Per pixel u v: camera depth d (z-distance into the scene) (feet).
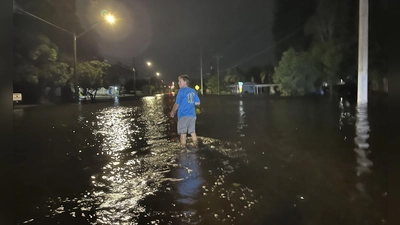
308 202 14.61
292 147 26.09
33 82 101.24
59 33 118.62
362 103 63.10
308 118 46.96
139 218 13.37
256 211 13.79
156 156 23.81
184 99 28.37
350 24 94.12
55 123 48.06
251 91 252.83
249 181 17.61
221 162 21.70
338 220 12.84
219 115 55.93
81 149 27.35
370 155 22.50
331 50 97.09
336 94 111.65
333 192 15.69
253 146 26.94
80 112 69.87
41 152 26.12
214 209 14.05
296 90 132.57
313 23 106.83
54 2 113.19
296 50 135.44
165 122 47.83
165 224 12.79
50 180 18.44
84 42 142.31
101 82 146.41
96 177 18.93
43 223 13.03
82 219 13.38
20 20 96.27
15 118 56.59
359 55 62.54
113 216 13.60
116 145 28.86
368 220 12.75
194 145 27.68
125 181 18.06
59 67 108.68
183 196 15.61
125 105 98.32
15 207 14.51
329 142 27.73
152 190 16.53
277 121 44.42
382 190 15.65
